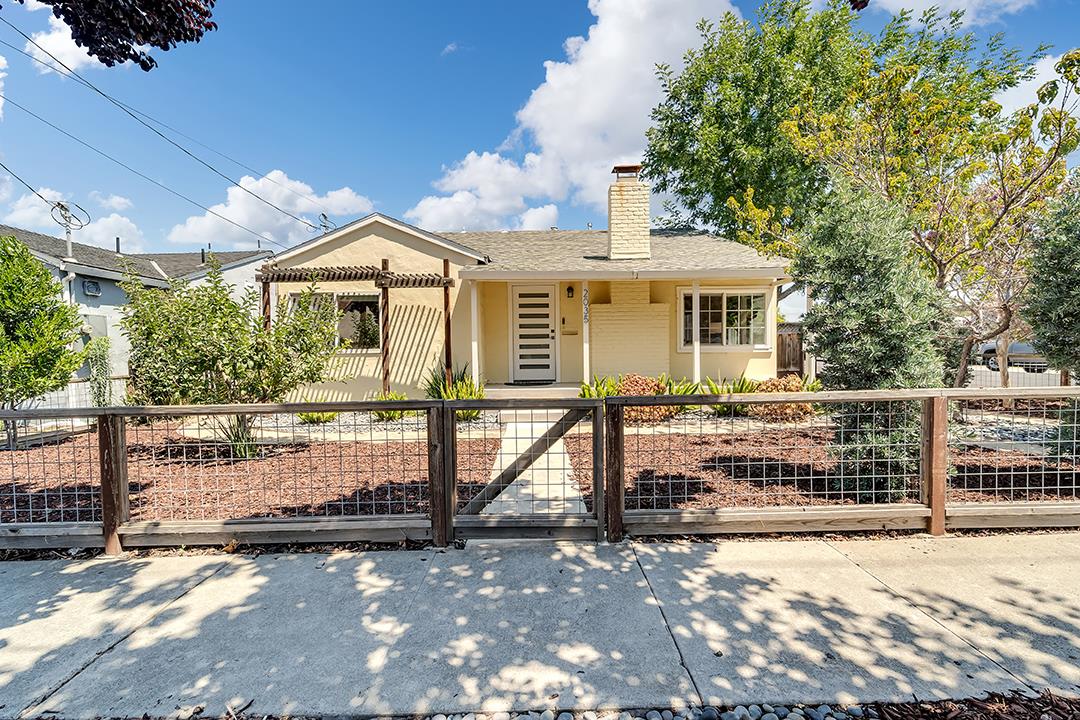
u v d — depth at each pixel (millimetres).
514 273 9602
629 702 2020
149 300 6410
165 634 2531
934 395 3629
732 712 1958
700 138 15562
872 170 7703
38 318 7223
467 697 2059
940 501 3674
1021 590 2850
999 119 10219
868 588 2896
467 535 3648
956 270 7539
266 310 9758
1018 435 6223
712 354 10719
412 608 2756
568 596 2855
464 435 7586
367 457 6082
